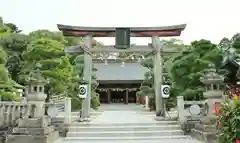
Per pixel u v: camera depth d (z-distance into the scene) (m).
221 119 5.71
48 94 14.89
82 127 10.73
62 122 10.92
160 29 13.37
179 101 11.24
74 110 18.38
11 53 21.78
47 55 16.17
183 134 10.44
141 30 13.40
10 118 9.25
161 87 13.06
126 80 37.69
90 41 13.26
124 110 23.48
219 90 9.35
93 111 20.78
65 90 16.56
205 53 13.61
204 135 8.82
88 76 13.08
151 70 22.38
